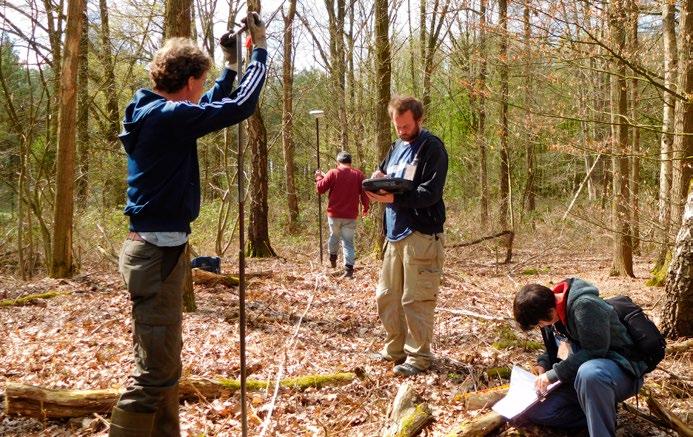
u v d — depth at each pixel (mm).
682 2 7664
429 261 4621
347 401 4152
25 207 12586
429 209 4566
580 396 3326
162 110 2666
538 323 3512
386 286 4840
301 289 8609
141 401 2799
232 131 14133
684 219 5434
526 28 7098
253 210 13422
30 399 3816
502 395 3908
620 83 10461
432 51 16297
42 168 10859
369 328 6445
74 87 8625
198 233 15188
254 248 13484
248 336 5707
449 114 23047
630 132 13258
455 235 16203
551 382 3443
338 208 9766
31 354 5070
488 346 5473
